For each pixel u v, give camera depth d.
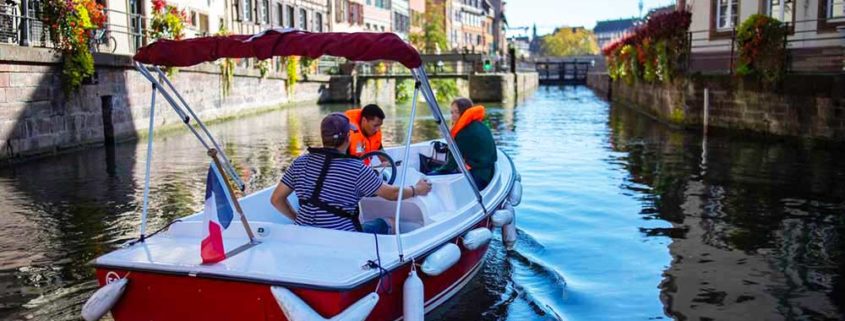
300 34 4.86
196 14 27.97
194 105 23.14
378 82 43.19
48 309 5.68
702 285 6.25
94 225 8.45
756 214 8.87
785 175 11.56
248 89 29.02
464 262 6.00
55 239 7.80
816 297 5.93
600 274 6.58
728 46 21.28
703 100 18.89
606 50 41.06
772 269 6.67
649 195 10.17
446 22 71.75
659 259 7.03
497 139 18.42
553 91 53.88
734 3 21.14
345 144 5.16
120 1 21.55
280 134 20.38
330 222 5.04
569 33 132.00
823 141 14.77
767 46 16.14
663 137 17.92
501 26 104.12
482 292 6.09
